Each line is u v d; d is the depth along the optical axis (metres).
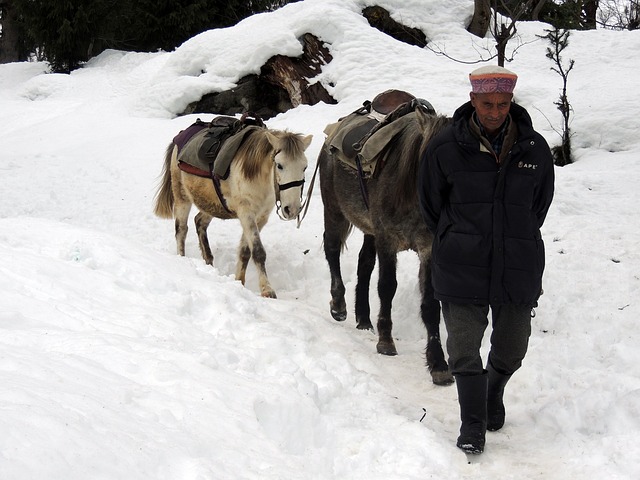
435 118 5.00
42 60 28.16
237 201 7.50
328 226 6.94
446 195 4.28
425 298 5.36
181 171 8.22
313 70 15.67
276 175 7.01
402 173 5.24
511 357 4.34
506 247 4.09
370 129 6.13
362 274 6.62
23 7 23.78
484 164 4.11
